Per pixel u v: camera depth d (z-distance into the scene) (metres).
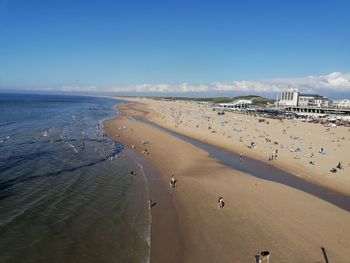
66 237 24.72
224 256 22.59
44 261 21.50
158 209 30.72
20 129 79.31
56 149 56.06
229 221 27.98
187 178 40.66
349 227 27.11
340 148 62.03
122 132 80.25
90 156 51.78
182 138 75.69
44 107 181.00
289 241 24.48
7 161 46.03
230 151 60.59
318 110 157.12
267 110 163.12
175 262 21.94
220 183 38.56
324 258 22.23
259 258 21.97
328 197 35.62
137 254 22.83
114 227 26.73
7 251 22.33
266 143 66.88
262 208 30.75
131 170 44.22
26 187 35.22
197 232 26.06
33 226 26.14
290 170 46.53
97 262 21.72
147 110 180.75
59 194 33.56
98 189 35.78
